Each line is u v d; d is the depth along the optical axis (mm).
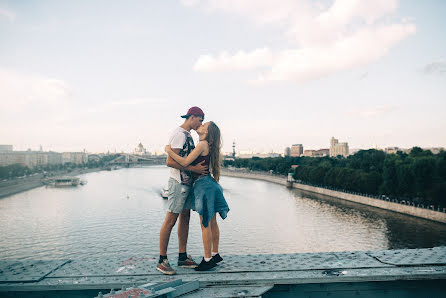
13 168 192625
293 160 172625
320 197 91688
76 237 49188
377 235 47656
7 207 81062
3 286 3375
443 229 50344
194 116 4305
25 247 44344
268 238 47031
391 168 68562
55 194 112438
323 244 43812
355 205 75875
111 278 3592
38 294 3434
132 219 62719
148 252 40156
